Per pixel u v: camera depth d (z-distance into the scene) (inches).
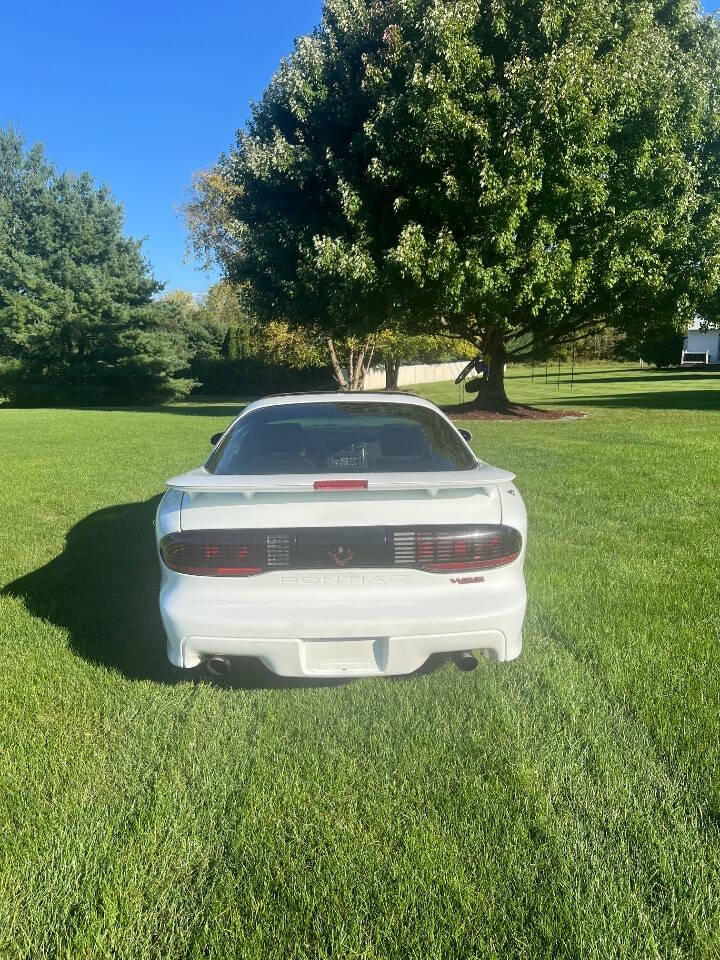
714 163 731.4
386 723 119.3
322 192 741.9
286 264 756.6
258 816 94.8
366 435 151.9
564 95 571.5
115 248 1909.4
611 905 78.2
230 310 2071.9
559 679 134.3
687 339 2593.5
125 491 344.8
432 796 99.0
